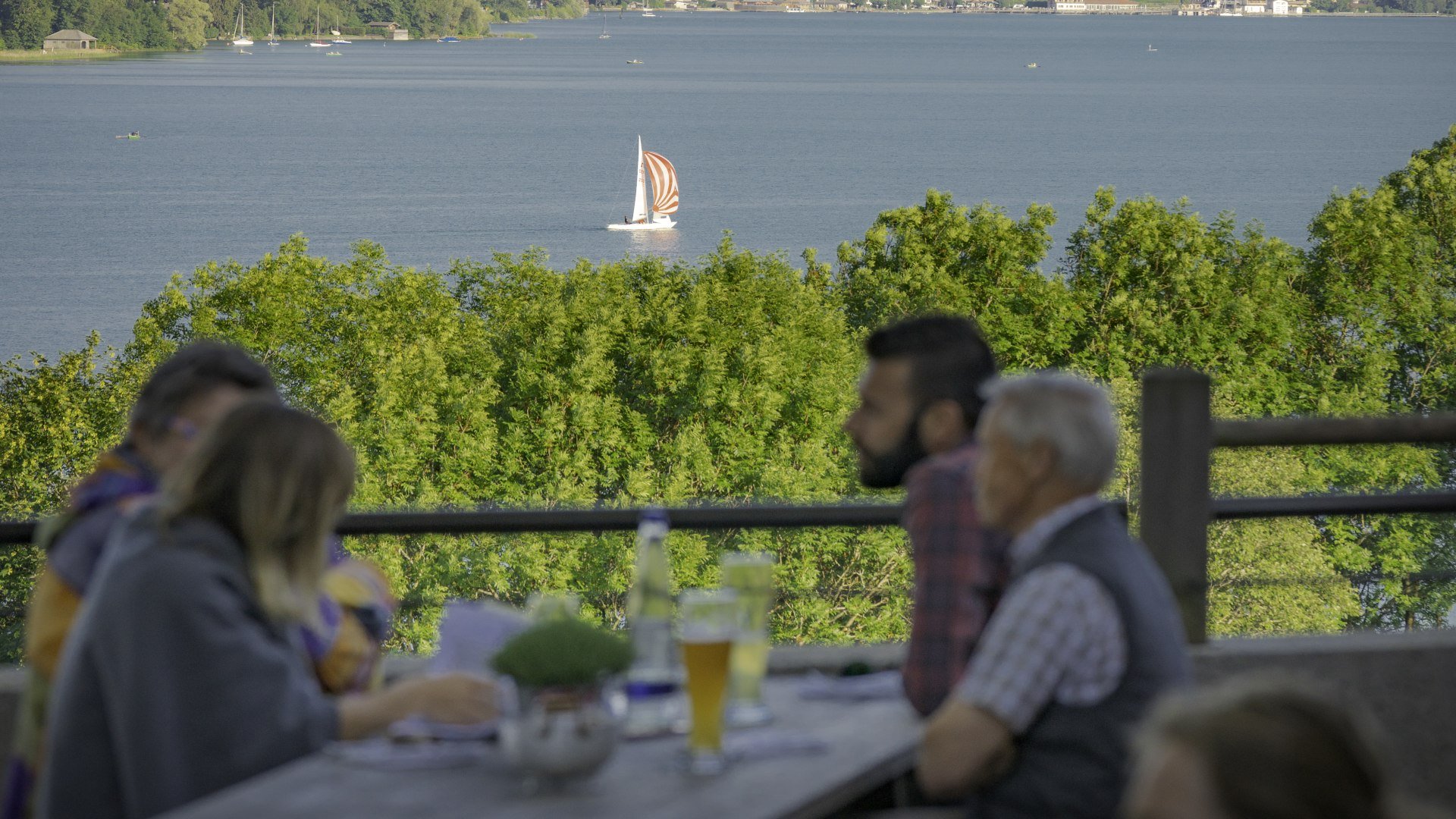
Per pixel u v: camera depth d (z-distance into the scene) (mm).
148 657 4410
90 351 84875
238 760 4391
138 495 5250
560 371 79000
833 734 4605
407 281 84250
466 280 86812
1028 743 4324
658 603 4891
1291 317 89625
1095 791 4203
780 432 80750
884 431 5355
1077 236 91500
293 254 86188
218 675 4422
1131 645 4238
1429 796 6785
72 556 5086
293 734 4434
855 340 86125
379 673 5504
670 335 80812
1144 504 6699
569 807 3867
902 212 90812
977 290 88500
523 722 3969
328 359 81812
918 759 4527
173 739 4395
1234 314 87375
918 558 5016
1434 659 6762
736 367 80375
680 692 4938
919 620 4906
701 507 6766
